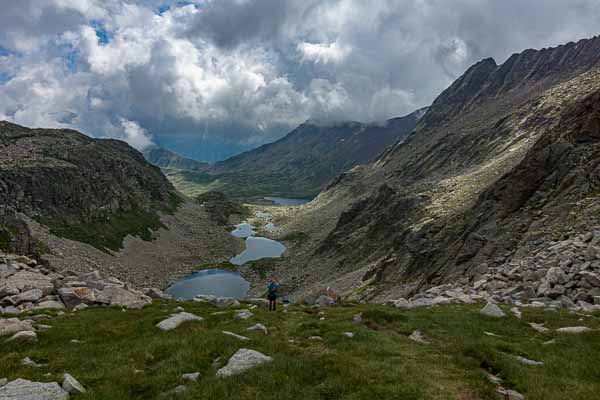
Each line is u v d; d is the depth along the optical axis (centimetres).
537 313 2436
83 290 3191
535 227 5256
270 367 1511
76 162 19588
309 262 16312
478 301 3203
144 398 1370
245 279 15512
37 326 2238
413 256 8838
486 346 1761
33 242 9344
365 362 1577
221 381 1404
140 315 2755
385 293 8181
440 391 1291
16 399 1186
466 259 6294
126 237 17462
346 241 16062
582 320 2212
